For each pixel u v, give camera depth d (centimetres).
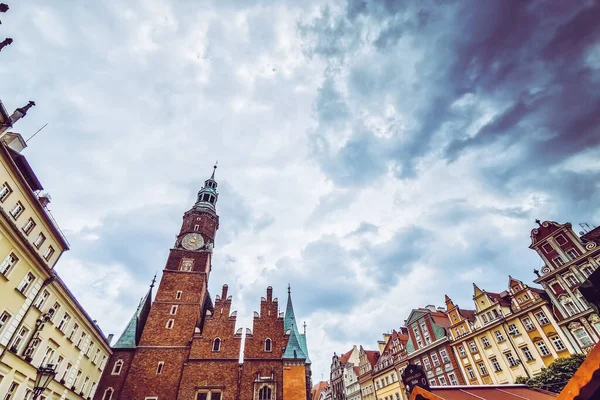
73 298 3189
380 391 7050
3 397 2317
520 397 1045
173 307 4844
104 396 3912
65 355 3194
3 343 2305
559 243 4409
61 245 3048
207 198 6794
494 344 4947
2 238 2267
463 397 955
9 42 2122
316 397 11088
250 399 4112
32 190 2638
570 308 4125
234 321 4791
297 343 4684
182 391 4047
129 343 4447
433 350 5975
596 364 484
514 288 4900
